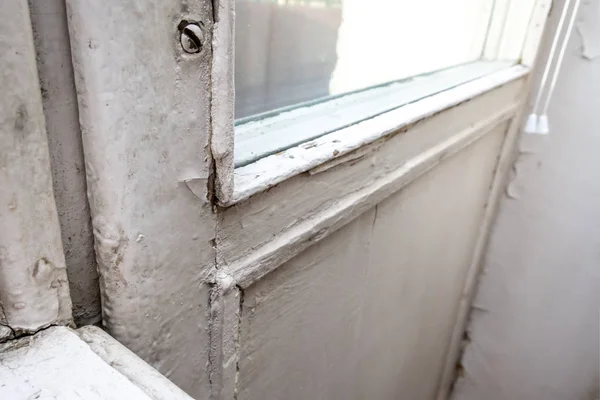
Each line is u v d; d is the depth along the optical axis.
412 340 0.91
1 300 0.25
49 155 0.24
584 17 0.84
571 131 0.93
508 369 1.20
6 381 0.24
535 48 0.87
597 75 0.87
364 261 0.59
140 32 0.24
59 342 0.26
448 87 0.68
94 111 0.24
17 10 0.21
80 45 0.23
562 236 1.01
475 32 0.88
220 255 0.35
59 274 0.27
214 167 0.31
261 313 0.43
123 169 0.26
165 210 0.30
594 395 1.10
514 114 0.92
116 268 0.28
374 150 0.49
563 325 1.08
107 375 0.25
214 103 0.29
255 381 0.46
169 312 0.33
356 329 0.64
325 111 0.53
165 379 0.27
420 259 0.77
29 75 0.22
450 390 1.31
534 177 1.00
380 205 0.57
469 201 0.90
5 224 0.24
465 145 0.74
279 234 0.41
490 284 1.15
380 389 0.84
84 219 0.28
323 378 0.61
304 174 0.40
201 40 0.27
